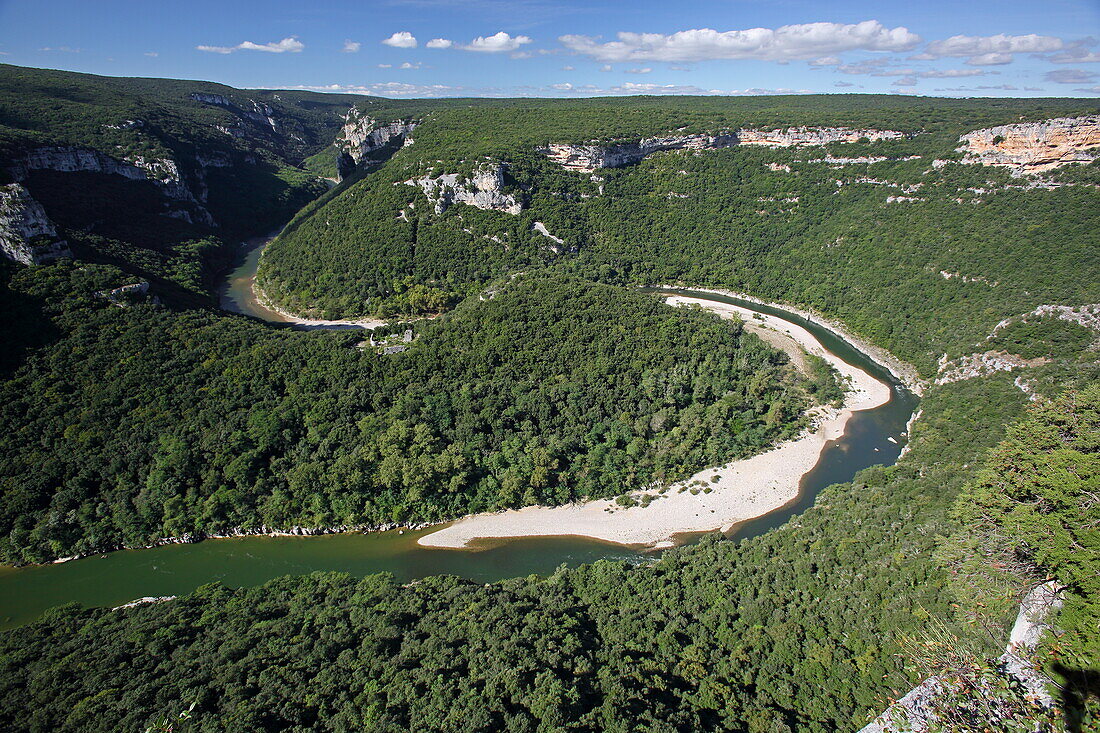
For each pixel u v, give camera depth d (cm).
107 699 4169
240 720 3825
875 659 4228
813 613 4997
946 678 2508
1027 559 3300
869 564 5284
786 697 4178
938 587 4431
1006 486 3609
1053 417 3809
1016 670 2552
